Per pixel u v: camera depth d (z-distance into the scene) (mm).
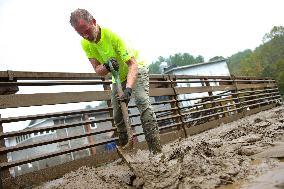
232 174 2467
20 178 3527
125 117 2990
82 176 3244
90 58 3373
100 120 4875
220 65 36562
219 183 2332
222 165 2725
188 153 3033
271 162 2666
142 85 3281
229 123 8562
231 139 4328
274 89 15219
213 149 3371
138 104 3277
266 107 12977
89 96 4918
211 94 9086
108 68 3100
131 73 3088
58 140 4105
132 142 2971
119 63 3293
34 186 3559
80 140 25047
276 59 85000
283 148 3053
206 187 2311
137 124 5402
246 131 4820
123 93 3006
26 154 27203
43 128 3982
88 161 4355
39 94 4160
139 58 3354
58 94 4430
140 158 2926
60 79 4566
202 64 36250
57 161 24609
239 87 11203
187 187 2377
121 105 3021
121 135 3537
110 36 3098
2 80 3941
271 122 5445
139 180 2561
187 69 36000
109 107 5168
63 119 25859
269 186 1985
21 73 4039
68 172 4047
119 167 3295
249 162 2809
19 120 3777
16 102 3859
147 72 3383
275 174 2260
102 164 4523
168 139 6266
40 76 4289
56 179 3762
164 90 6750
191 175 2580
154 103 6301
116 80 3072
